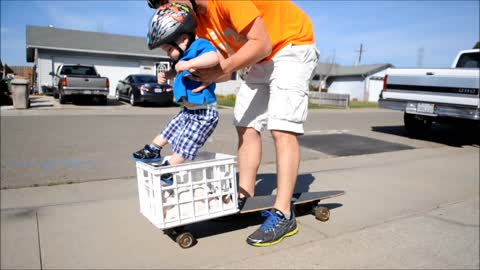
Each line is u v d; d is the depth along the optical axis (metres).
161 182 2.27
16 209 3.48
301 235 2.89
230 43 2.49
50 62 21.59
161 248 2.67
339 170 5.32
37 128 8.30
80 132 7.90
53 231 3.00
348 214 3.46
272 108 2.48
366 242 2.85
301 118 2.46
